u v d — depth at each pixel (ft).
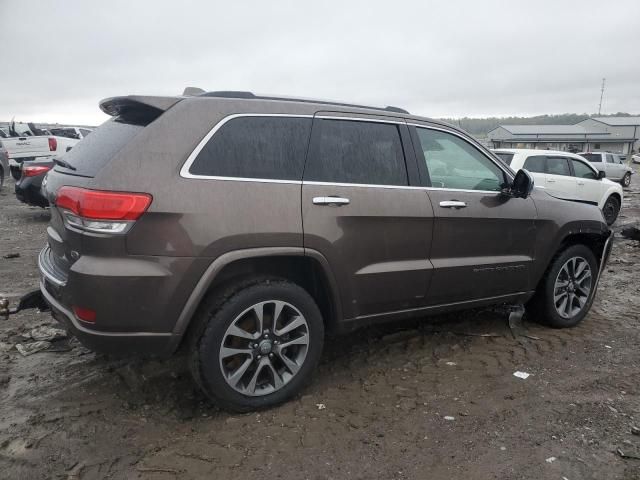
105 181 8.63
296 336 10.37
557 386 11.30
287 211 9.82
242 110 9.94
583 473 8.32
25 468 8.36
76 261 8.82
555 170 35.12
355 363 12.51
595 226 15.10
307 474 8.29
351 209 10.54
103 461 8.57
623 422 9.79
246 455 8.78
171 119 9.34
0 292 17.57
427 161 12.18
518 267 13.55
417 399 10.73
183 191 8.96
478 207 12.57
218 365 9.46
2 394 10.73
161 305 8.88
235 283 9.70
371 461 8.64
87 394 10.78
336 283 10.55
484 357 12.85
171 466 8.46
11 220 33.63
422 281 11.77
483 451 8.91
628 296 18.76
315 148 10.57
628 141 269.23
